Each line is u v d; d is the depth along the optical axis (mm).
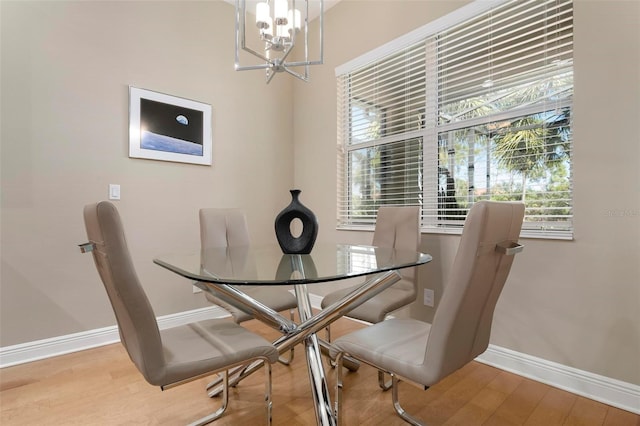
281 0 1690
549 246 1810
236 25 1755
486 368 2006
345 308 1646
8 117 2082
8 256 2084
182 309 2812
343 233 3127
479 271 1029
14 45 2102
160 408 1603
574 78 1726
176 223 2795
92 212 1025
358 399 1668
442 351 1048
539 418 1514
